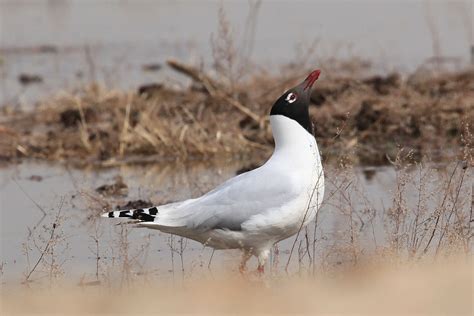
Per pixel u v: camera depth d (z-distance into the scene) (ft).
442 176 41.42
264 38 77.97
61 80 70.13
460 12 83.61
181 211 33.01
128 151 54.54
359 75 63.10
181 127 55.52
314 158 33.22
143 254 37.32
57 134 57.16
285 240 38.06
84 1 95.81
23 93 67.21
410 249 33.53
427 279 28.35
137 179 49.08
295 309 26.37
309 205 32.83
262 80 61.77
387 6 88.48
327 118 55.01
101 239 39.45
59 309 28.66
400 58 70.59
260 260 33.42
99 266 35.88
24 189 47.93
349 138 53.67
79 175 50.47
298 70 62.90
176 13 89.97
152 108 57.47
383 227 38.06
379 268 31.48
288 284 31.04
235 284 31.42
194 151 53.93
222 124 55.42
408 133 53.78
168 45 79.46
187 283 32.60
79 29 86.43
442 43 74.90
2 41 83.15
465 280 27.78
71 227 41.24
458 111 54.54
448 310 25.03
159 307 27.84
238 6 89.56
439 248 33.63
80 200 45.47
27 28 87.10
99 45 80.38
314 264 34.06
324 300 27.17
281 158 33.27
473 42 74.59
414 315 24.91
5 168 52.75
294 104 33.42
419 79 61.46
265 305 27.12
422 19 83.15
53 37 84.02
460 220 34.22
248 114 56.44
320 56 71.26
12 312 28.48
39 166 52.95
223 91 59.47
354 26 81.51
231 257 36.52
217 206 32.63
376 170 48.55
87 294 31.86
